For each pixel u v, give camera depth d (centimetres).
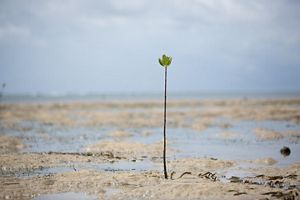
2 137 3084
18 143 2967
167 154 2502
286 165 2094
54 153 2433
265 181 1689
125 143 2834
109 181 1669
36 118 5644
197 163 2108
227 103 9812
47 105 9525
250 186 1548
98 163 2161
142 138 3388
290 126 4241
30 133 3819
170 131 3956
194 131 3934
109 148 2711
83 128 4328
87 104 9925
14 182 1675
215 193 1460
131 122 4872
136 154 2505
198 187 1515
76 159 2250
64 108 8462
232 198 1407
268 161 2167
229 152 2570
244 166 2075
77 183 1647
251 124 4559
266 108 7281
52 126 4559
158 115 5916
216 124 4600
